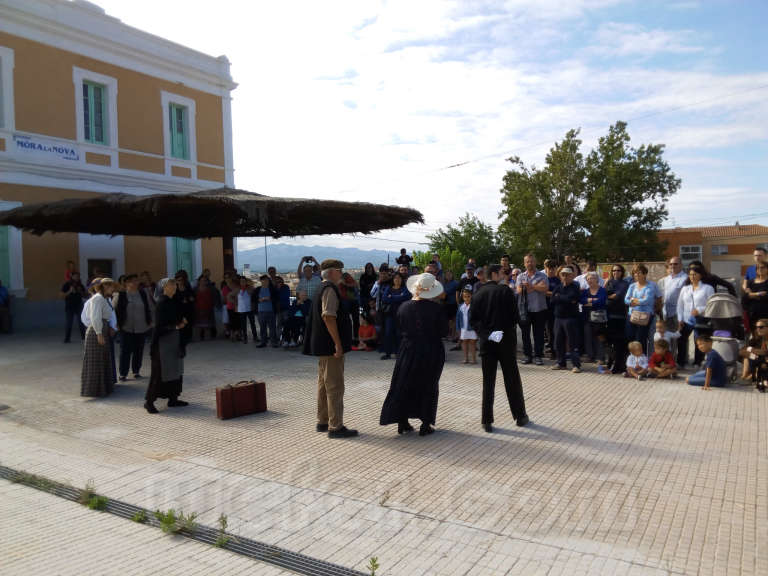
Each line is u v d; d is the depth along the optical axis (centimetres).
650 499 434
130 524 417
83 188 1780
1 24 1586
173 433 636
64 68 1739
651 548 360
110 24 1861
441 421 662
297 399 788
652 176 4300
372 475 496
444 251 2706
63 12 1725
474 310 626
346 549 371
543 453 543
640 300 877
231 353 1198
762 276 868
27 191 1647
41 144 1672
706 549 358
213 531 400
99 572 347
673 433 597
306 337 616
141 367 1050
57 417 714
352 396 796
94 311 797
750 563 341
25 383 917
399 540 381
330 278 609
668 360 870
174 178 2070
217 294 1467
